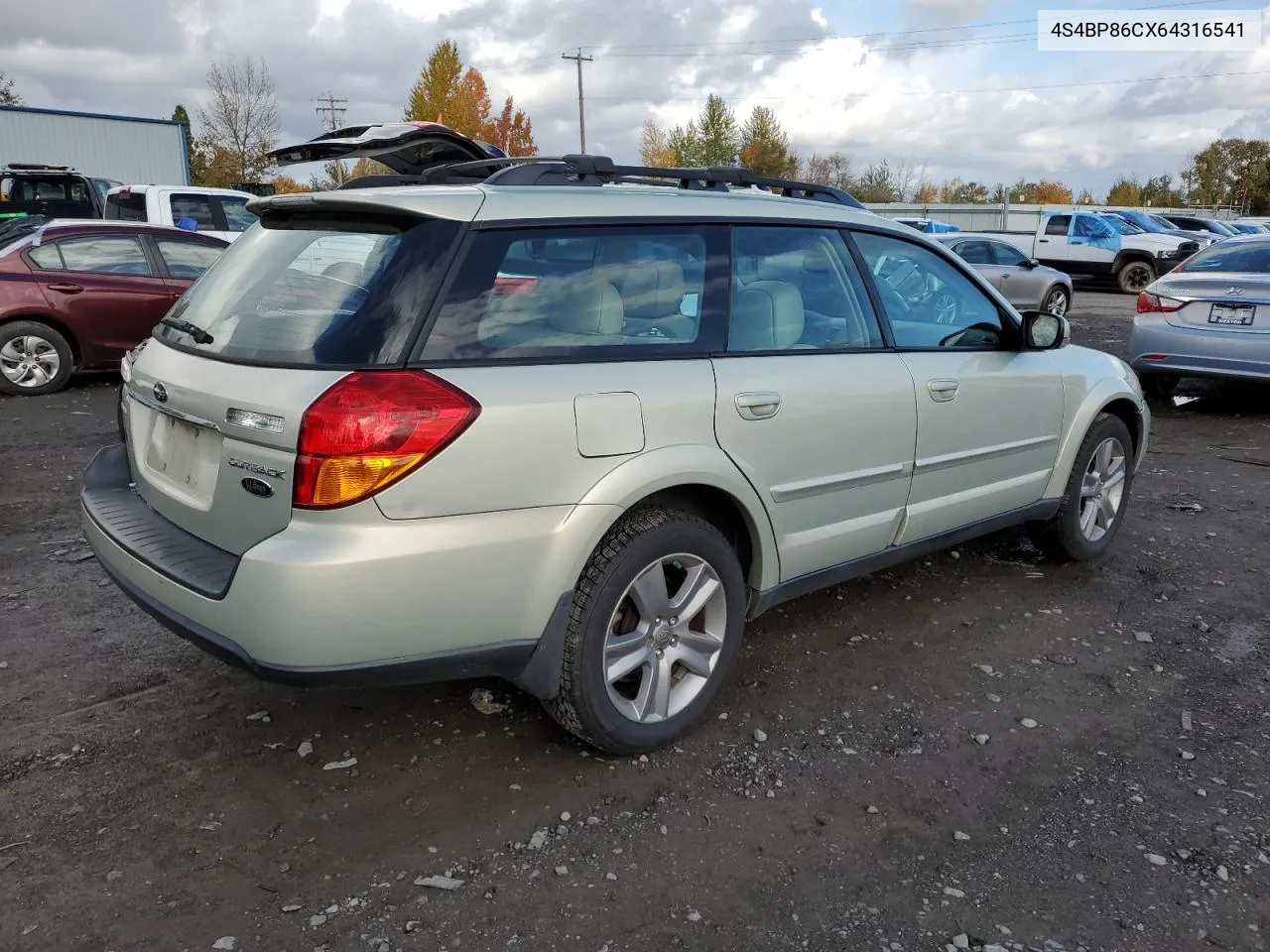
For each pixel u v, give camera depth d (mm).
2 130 22141
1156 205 80188
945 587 4742
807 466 3439
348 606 2518
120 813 2848
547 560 2777
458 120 51875
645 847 2762
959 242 17703
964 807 2986
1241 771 3207
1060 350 4742
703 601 3229
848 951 2393
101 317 9414
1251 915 2537
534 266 2889
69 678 3635
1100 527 5090
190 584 2689
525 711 3463
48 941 2354
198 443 2871
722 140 57562
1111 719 3531
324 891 2557
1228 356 8609
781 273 3504
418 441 2535
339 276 2838
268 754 3174
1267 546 5422
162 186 13703
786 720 3471
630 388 2938
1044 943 2428
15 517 5500
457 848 2736
